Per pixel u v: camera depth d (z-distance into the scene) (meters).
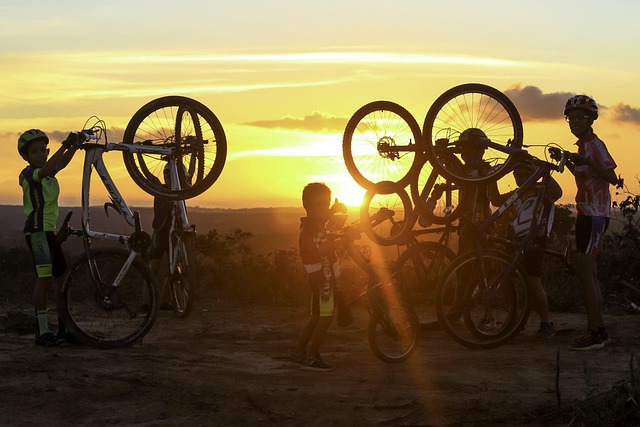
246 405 5.39
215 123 7.71
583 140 7.73
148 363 6.76
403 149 7.86
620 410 4.93
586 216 7.60
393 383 6.14
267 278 11.78
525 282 7.78
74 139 7.39
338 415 5.16
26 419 5.11
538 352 7.43
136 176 7.62
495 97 7.92
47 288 7.56
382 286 7.03
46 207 7.50
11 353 7.10
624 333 8.45
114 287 7.57
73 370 6.33
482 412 5.21
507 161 7.90
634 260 11.34
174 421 5.06
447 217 8.34
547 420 5.05
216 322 9.56
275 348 7.82
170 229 9.57
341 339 8.26
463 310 7.73
